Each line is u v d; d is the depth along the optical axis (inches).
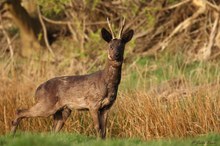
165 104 1275.8
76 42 1920.5
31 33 2050.9
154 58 1827.0
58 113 1103.6
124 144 901.2
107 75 1045.8
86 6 1850.4
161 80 1573.6
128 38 1053.8
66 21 2021.4
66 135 1007.6
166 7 1836.9
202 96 1270.9
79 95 1061.1
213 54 1788.9
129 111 1233.4
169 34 1920.5
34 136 876.0
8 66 1724.9
